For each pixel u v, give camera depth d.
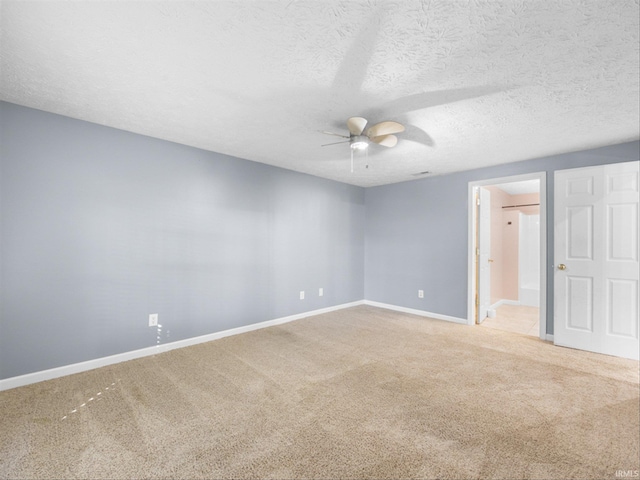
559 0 1.30
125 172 2.95
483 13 1.39
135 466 1.58
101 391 2.34
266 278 4.16
